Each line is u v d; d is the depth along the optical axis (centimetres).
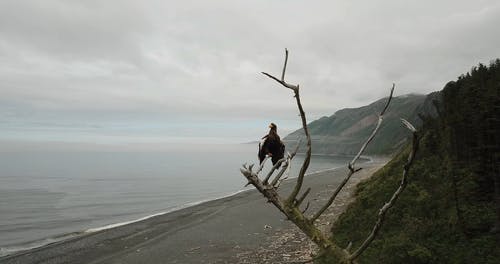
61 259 2248
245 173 299
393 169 1997
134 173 12375
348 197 3412
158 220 3506
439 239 985
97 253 2331
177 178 10144
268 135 588
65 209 4838
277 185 298
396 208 1316
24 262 2225
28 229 3516
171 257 2070
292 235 2247
